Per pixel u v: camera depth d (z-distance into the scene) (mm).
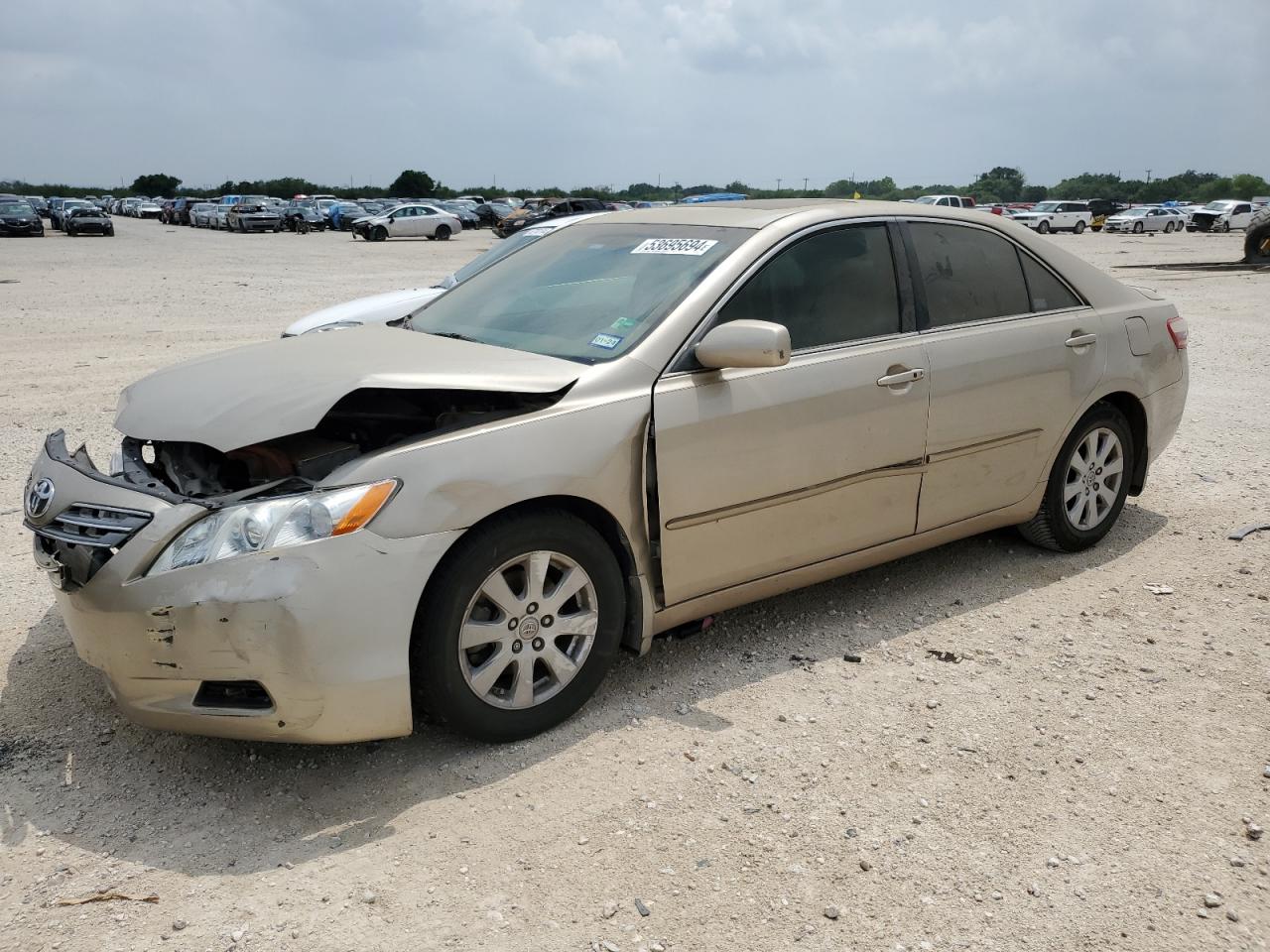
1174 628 4312
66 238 43062
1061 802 3121
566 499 3414
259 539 2920
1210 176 118938
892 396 4086
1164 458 6922
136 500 3096
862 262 4156
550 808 3068
